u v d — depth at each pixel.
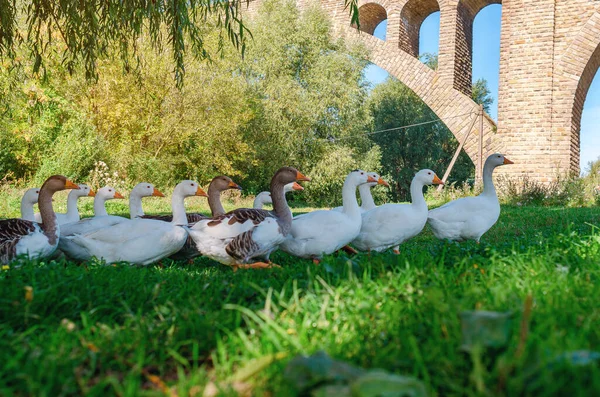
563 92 13.24
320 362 1.18
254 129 17.09
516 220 6.79
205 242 3.34
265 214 3.44
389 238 3.76
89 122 13.34
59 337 1.58
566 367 1.12
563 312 1.57
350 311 1.73
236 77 16.17
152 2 4.15
